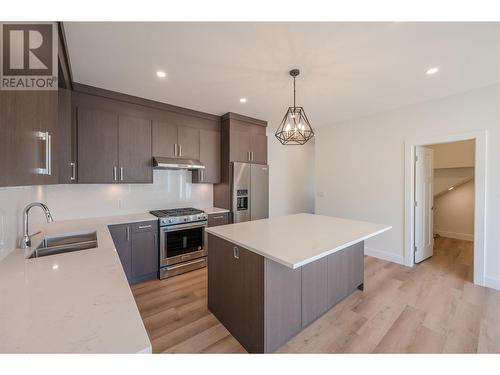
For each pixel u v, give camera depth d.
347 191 4.09
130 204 3.24
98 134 2.68
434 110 3.06
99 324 0.74
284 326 1.73
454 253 3.97
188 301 2.43
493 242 2.64
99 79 2.44
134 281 2.85
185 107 3.36
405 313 2.19
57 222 2.60
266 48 1.87
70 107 2.46
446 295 2.52
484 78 2.44
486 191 2.67
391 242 3.56
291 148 5.55
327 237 1.87
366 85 2.59
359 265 2.62
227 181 3.71
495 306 2.28
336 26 1.61
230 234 1.97
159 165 3.00
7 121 0.87
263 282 1.58
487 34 1.70
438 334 1.89
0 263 1.27
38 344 0.65
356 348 1.74
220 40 1.76
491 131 2.63
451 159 4.68
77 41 1.77
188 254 3.19
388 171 3.56
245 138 3.86
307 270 1.92
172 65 2.14
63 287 0.99
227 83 2.53
